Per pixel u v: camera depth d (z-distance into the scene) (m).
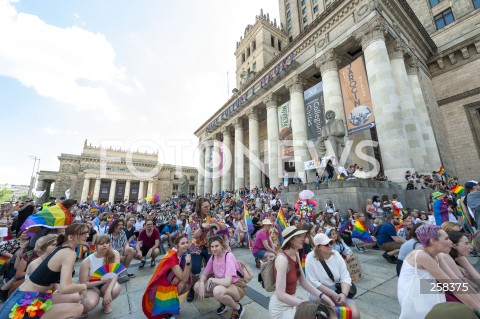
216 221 4.24
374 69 15.62
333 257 3.21
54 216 4.77
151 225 6.71
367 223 10.52
